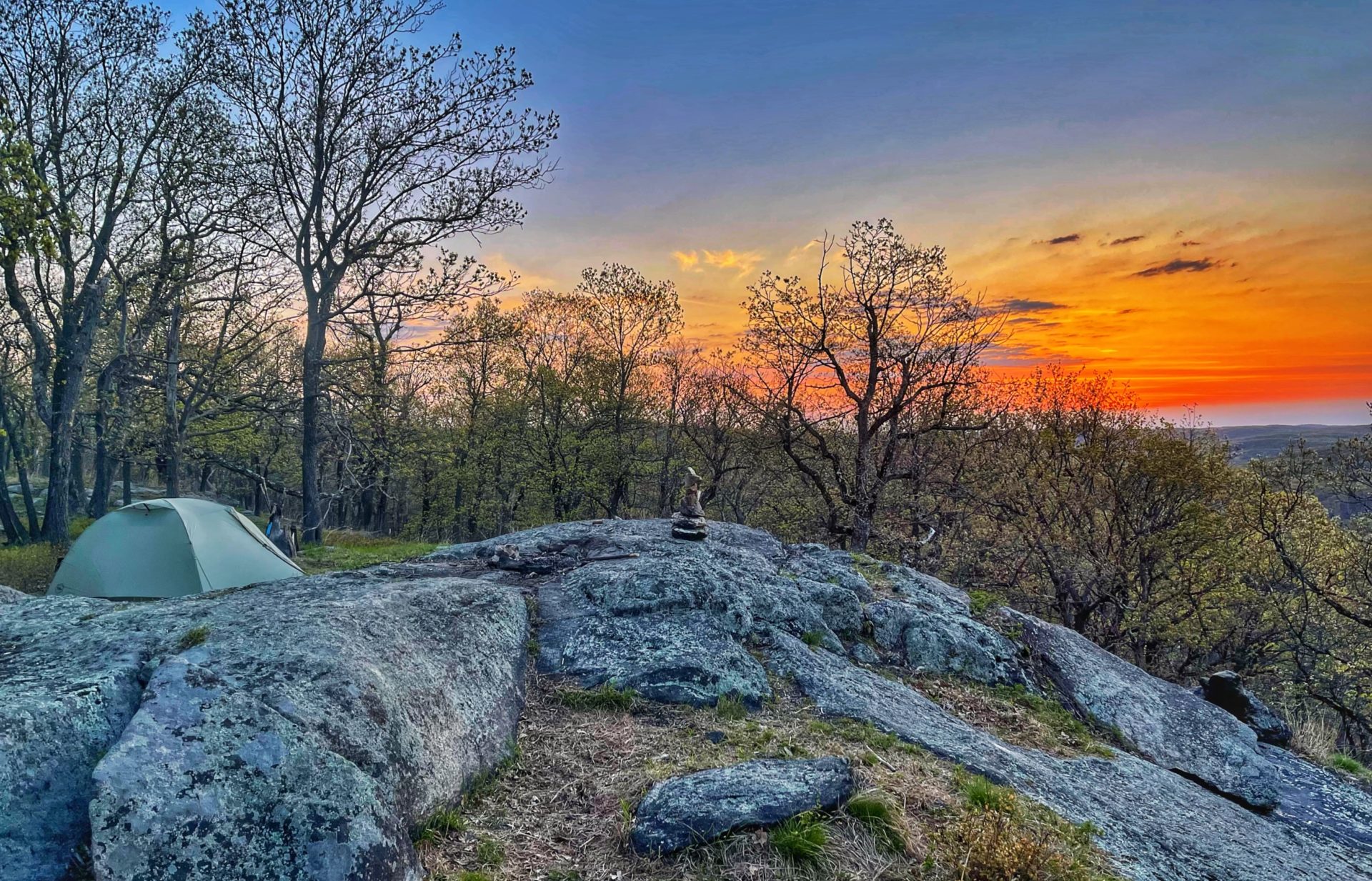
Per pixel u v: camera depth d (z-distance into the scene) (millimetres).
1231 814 6535
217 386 21875
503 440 30703
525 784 4500
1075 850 4359
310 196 19719
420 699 4359
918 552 20125
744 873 3566
